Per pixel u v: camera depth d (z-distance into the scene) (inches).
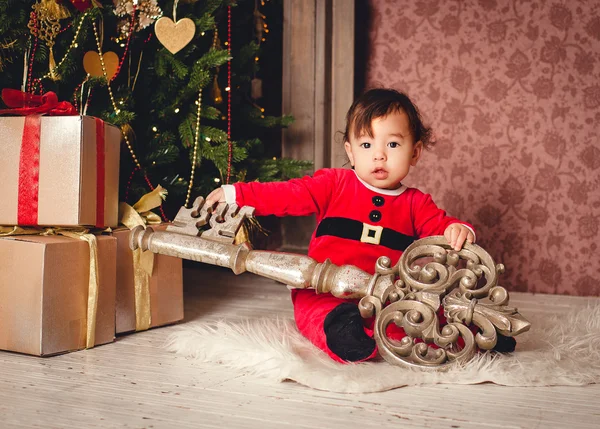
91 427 34.7
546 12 83.5
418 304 45.7
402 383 42.9
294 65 89.8
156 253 56.3
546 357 48.3
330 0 89.4
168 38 64.6
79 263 50.7
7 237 49.8
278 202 55.0
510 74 85.1
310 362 47.1
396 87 89.8
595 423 36.6
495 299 47.4
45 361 47.6
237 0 81.4
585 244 83.6
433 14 87.8
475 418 37.1
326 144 90.0
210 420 36.1
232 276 94.4
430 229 56.2
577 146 83.4
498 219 86.3
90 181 51.1
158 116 69.5
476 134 86.7
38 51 60.1
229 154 69.2
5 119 50.8
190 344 50.0
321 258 55.0
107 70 63.7
